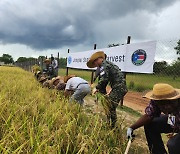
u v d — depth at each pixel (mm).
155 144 3945
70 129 3480
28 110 4348
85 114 4695
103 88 5238
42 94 6238
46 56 21828
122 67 9359
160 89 3129
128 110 8305
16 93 6371
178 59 8672
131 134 3695
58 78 7984
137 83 13031
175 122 3271
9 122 3475
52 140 3279
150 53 7949
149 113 3617
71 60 16547
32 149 2842
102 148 3430
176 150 3221
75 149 3182
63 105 5055
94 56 5223
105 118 5203
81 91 6277
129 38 9039
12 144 2916
